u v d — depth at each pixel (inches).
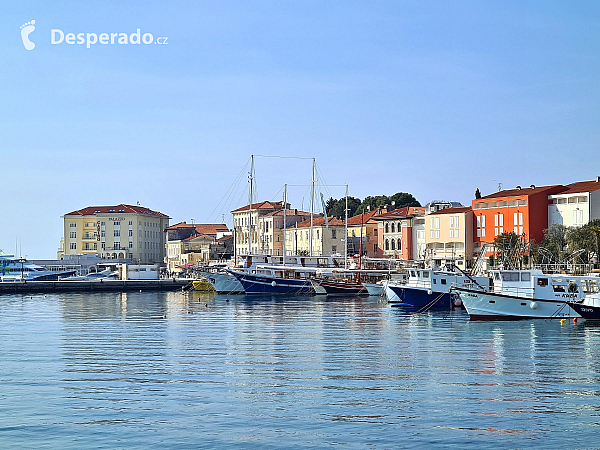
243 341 2551.7
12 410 1541.6
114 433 1382.9
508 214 5664.4
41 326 3122.5
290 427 1413.6
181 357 2187.5
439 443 1323.8
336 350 2317.9
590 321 3051.2
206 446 1310.3
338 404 1581.0
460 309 3863.2
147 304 4534.9
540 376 1873.8
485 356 2185.0
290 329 2935.5
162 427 1417.3
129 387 1752.0
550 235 5157.5
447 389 1723.7
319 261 5782.5
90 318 3516.2
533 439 1348.4
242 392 1695.4
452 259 5930.1
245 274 5374.0
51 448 1304.1
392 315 3560.5
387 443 1322.6
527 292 3112.7
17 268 7608.3
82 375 1899.6
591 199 5251.0
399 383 1787.6
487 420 1459.2
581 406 1566.2
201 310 3983.8
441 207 6707.7
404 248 6712.6
